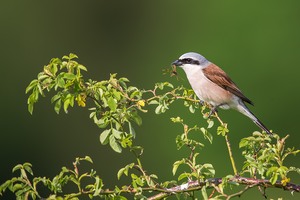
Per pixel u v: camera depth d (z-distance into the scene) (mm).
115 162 16938
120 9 23578
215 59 18188
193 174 4922
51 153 17969
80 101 5113
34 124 18141
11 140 18359
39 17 23094
